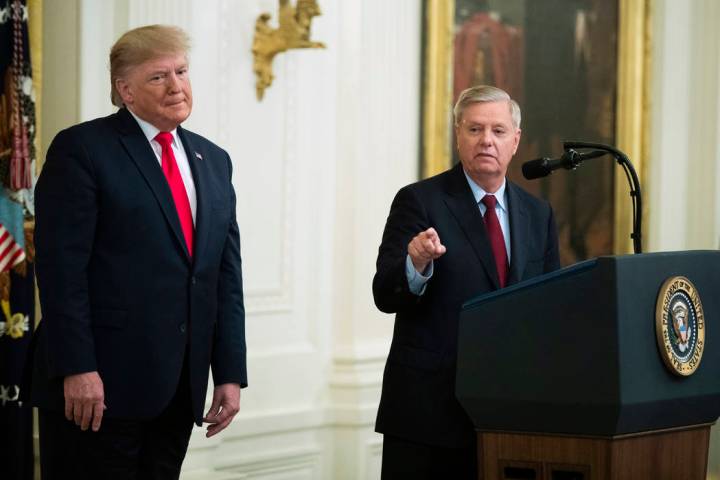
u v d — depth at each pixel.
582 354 3.90
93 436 4.57
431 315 5.00
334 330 8.81
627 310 3.87
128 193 4.62
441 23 9.48
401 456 4.98
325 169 8.68
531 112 10.38
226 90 7.90
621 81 11.08
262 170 8.20
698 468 4.28
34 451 7.15
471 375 4.13
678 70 11.45
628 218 11.02
